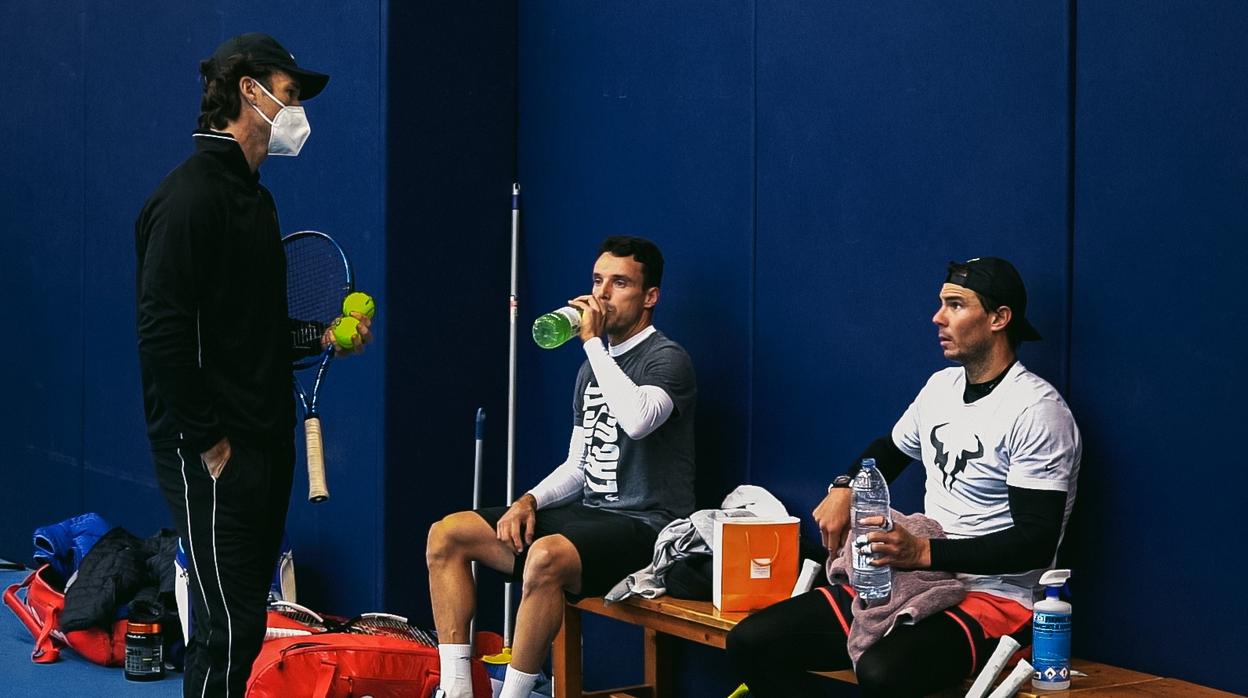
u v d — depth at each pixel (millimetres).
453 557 4773
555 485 5043
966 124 4391
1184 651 3893
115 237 7246
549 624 4555
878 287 4656
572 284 5828
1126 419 4016
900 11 4570
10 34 8062
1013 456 3902
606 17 5613
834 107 4781
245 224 3982
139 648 5645
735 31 5105
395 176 5754
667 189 5395
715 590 4500
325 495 4508
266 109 4074
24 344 7984
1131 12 3975
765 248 5031
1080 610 4148
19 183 8008
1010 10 4262
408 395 5832
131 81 7113
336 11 5941
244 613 4008
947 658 3773
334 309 5547
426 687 4988
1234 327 3766
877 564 3811
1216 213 3799
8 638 6352
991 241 4336
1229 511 3789
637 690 5254
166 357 3803
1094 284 4082
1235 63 3748
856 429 4746
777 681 4039
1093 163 4074
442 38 5844
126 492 7238
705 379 5266
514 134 6062
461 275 5949
